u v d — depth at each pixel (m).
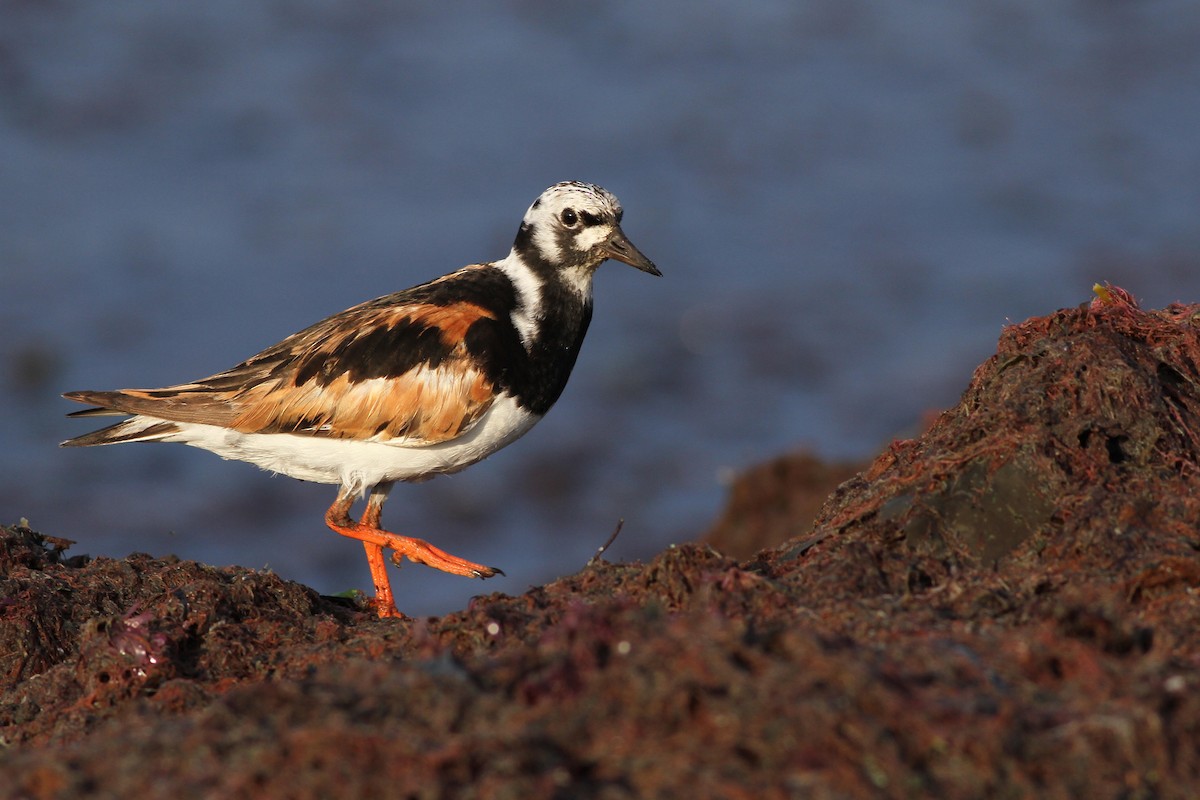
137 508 18.45
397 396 8.98
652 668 4.70
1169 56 33.56
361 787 4.32
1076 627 5.23
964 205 26.86
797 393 21.00
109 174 27.19
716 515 17.78
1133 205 26.45
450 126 29.89
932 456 7.16
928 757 4.45
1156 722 4.57
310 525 18.17
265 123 29.61
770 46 34.31
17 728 6.47
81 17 33.97
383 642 6.68
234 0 35.81
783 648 4.86
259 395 9.15
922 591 6.28
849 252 25.14
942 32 35.31
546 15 35.69
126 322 22.64
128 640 6.70
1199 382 7.26
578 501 18.38
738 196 27.42
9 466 19.25
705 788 4.25
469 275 9.62
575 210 9.41
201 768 4.54
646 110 30.88
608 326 23.02
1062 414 6.96
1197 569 5.84
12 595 7.50
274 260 24.59
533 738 4.45
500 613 6.45
